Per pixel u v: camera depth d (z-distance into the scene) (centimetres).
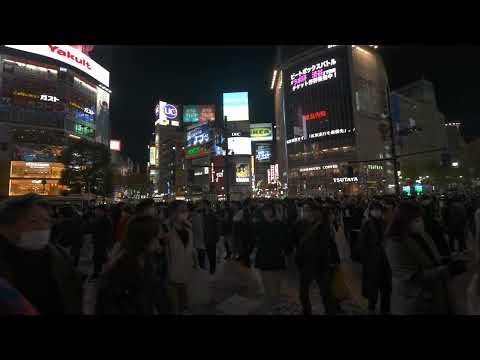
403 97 12088
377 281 519
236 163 14075
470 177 7694
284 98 12938
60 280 201
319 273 500
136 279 226
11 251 192
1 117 6806
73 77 8144
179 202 509
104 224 858
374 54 12262
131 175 9569
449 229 1094
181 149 14325
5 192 6644
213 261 851
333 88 11369
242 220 618
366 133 10962
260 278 585
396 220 345
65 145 7531
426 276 315
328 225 512
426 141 12212
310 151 11656
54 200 3462
